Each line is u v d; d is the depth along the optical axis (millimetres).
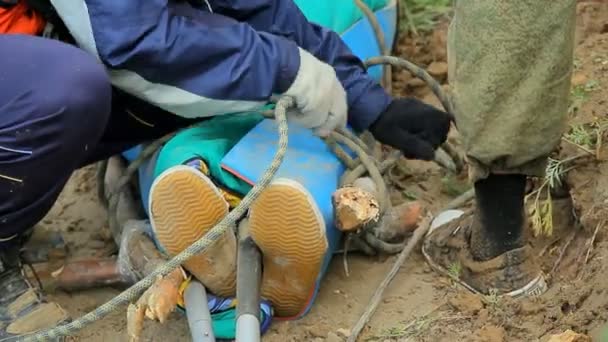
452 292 2543
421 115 2580
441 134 2609
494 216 2438
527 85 2127
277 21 2650
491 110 2162
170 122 2717
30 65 2227
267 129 2625
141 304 2293
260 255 2357
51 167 2299
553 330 2305
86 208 3119
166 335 2529
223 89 2297
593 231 2520
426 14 3885
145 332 2549
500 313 2395
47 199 2359
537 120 2166
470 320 2428
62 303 2697
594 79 3084
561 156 2762
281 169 2477
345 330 2479
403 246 2725
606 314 2254
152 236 2568
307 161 2537
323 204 2439
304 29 2662
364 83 2617
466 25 2133
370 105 2592
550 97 2148
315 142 2629
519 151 2199
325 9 3115
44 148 2250
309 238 2240
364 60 3035
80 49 2277
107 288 2750
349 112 2619
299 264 2324
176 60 2238
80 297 2719
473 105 2170
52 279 2709
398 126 2590
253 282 2279
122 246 2586
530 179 2816
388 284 2613
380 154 2859
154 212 2273
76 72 2230
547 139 2201
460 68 2182
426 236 2715
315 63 2412
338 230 2553
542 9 2061
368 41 3164
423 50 3758
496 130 2176
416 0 3908
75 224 3035
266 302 2463
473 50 2131
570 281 2455
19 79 2217
